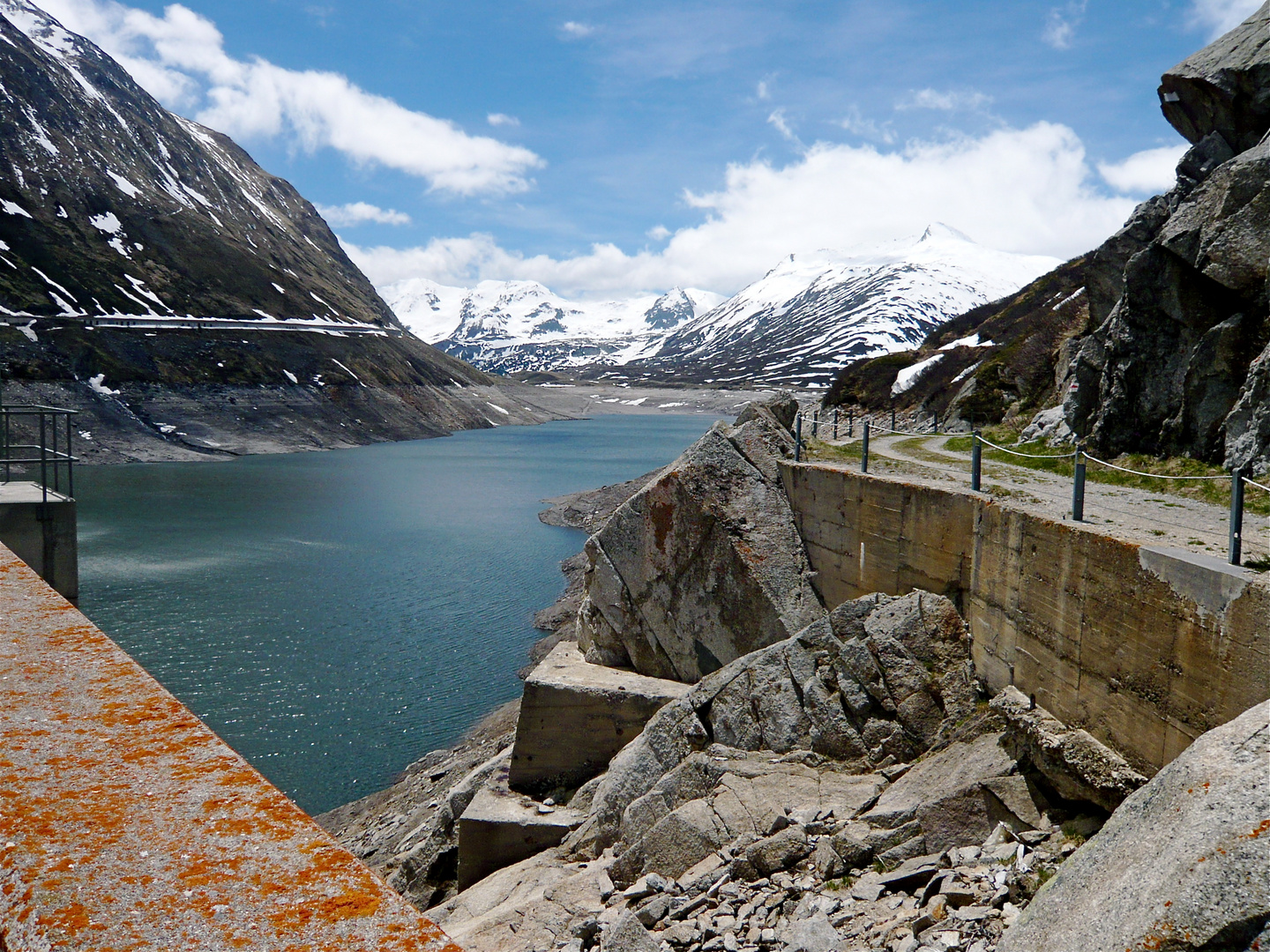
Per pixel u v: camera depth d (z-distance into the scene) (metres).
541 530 62.72
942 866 10.38
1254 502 13.60
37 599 3.57
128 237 168.62
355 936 1.42
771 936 9.88
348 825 23.23
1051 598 12.09
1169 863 6.15
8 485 19.17
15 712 2.29
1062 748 11.01
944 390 50.56
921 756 13.33
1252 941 5.38
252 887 1.56
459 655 35.88
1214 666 9.07
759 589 19.36
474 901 14.82
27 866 1.55
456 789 20.06
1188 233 18.53
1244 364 16.84
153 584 44.75
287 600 42.88
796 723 14.65
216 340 137.88
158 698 2.49
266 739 28.14
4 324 112.75
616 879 13.10
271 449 113.50
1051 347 35.88
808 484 19.55
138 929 1.39
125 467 91.31
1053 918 7.06
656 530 20.67
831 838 11.41
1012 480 17.23
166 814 1.81
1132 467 18.27
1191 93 23.78
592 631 21.53
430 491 80.44
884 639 14.36
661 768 15.98
